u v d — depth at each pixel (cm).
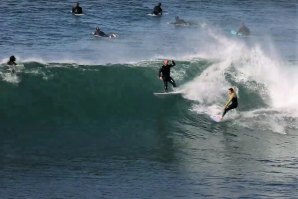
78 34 18025
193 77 11438
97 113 9850
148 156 8206
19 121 9138
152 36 18388
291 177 7512
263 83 11438
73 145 8444
